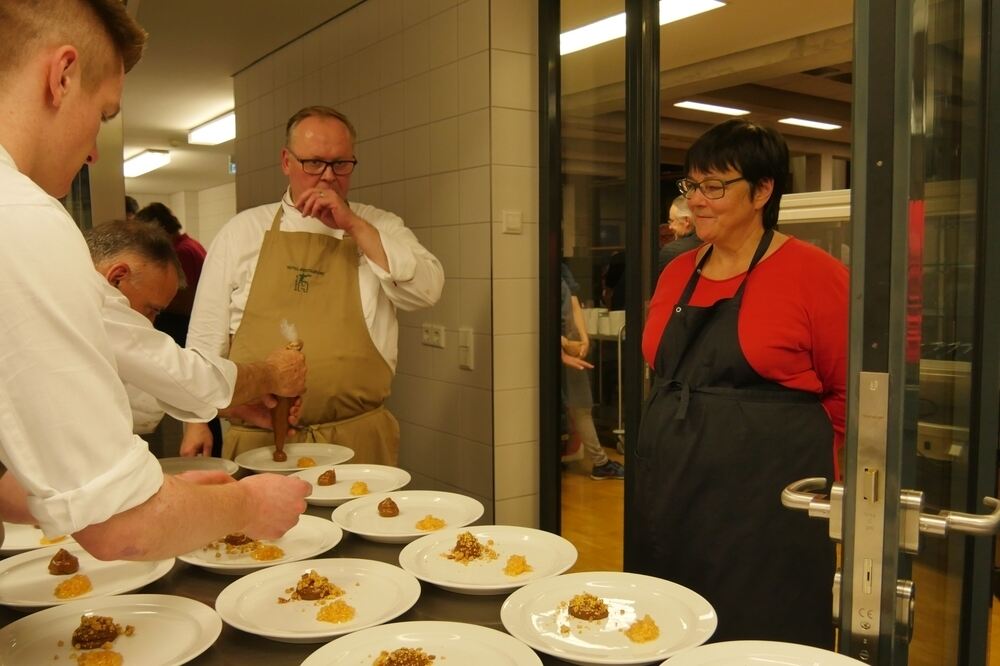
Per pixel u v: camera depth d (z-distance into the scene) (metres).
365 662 0.89
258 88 4.46
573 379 3.02
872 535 0.84
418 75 3.17
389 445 2.10
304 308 2.00
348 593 1.08
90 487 0.75
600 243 2.88
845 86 5.59
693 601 1.04
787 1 3.59
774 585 1.50
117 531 0.79
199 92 5.06
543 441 3.00
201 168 8.38
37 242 0.72
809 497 0.92
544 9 2.88
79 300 0.74
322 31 3.78
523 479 3.02
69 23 0.80
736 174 1.53
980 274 1.36
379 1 3.35
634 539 1.71
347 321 2.01
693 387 1.58
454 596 1.09
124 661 0.89
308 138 1.96
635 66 2.63
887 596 0.84
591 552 2.99
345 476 1.67
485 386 2.96
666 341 1.64
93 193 2.57
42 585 1.10
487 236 2.89
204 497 0.88
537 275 3.00
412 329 3.36
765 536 1.50
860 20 0.77
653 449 1.63
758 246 1.58
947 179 1.23
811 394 1.53
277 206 2.13
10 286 0.70
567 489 3.06
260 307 2.00
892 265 0.78
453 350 3.12
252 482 0.98
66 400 0.73
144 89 4.97
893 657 0.85
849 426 0.84
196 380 1.43
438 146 3.09
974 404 1.41
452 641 0.93
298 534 1.31
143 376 1.37
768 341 1.49
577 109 2.90
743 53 4.53
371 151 3.52
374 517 1.40
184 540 0.85
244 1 3.39
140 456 0.80
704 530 1.55
